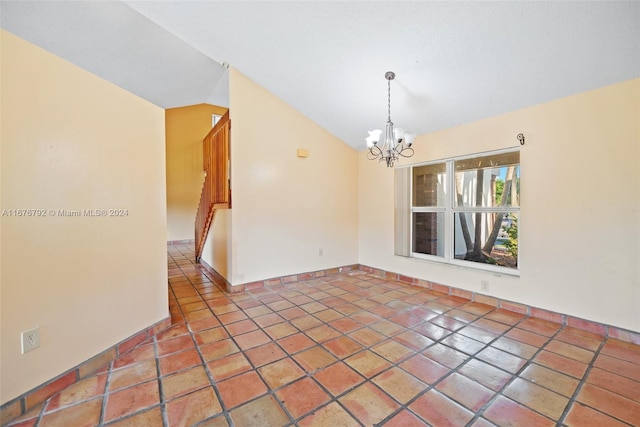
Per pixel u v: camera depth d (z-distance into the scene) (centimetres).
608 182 240
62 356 174
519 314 294
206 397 166
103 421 146
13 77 152
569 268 264
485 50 235
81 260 187
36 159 162
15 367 151
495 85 270
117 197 214
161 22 275
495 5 199
